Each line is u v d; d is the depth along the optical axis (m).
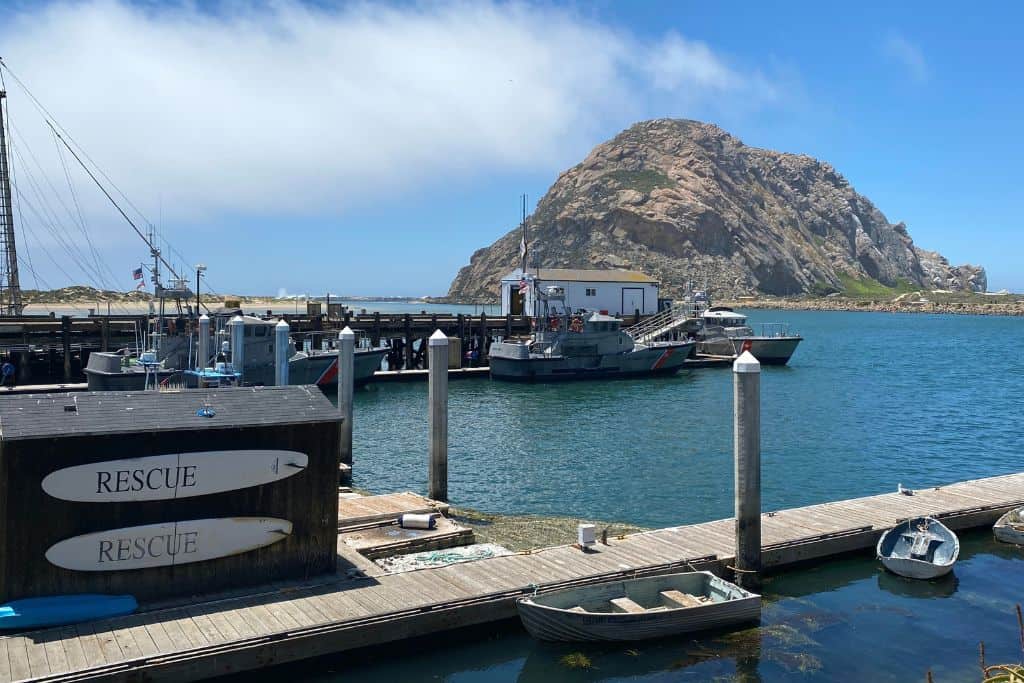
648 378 62.50
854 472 31.89
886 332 136.75
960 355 87.94
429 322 65.44
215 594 15.07
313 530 16.03
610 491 28.19
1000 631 16.19
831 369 71.94
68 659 12.41
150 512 14.58
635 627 15.19
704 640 15.66
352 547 18.03
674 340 73.25
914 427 41.91
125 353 46.38
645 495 27.67
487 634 15.50
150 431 14.40
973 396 53.88
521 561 17.59
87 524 14.12
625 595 16.22
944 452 35.75
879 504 22.75
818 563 19.48
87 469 14.05
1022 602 17.55
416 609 14.67
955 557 18.69
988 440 38.50
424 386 56.72
